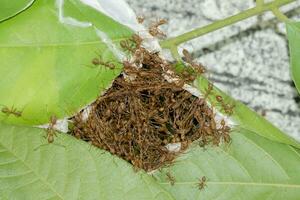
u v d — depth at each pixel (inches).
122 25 13.0
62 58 12.7
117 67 13.0
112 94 13.6
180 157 13.4
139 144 13.8
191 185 13.2
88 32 12.8
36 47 12.6
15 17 12.6
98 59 12.8
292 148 13.1
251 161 13.2
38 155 12.8
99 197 12.9
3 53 12.6
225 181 13.2
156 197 12.9
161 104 13.8
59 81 12.7
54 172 12.8
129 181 12.9
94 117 13.6
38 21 12.6
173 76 13.4
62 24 12.7
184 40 13.3
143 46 13.2
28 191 12.8
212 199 13.2
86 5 12.8
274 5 13.1
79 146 12.9
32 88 12.7
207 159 13.3
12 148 12.8
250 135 13.2
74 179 12.9
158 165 13.6
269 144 13.2
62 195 12.8
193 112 13.7
